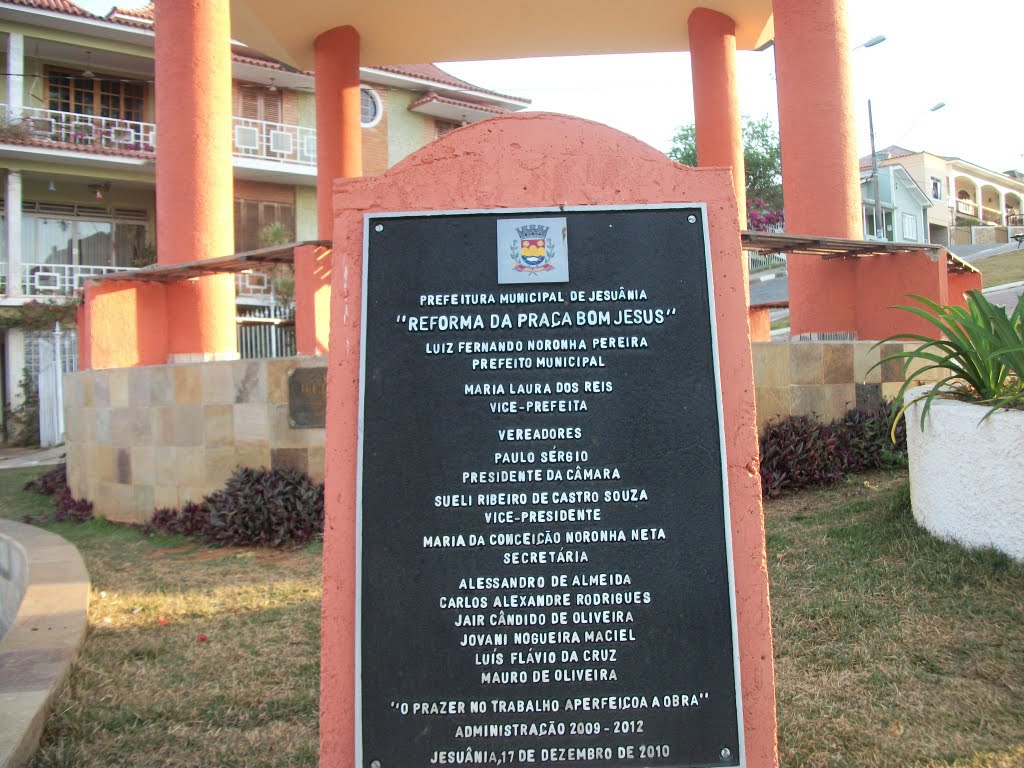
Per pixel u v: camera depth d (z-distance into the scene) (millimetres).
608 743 2746
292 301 22625
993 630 3914
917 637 3943
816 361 8000
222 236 9547
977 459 4719
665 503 2885
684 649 2799
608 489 2893
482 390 2943
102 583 5863
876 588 4551
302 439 7402
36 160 22000
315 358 7406
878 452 7691
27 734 3213
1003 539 4559
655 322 2994
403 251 3035
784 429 7555
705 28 12328
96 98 23875
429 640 2797
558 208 3059
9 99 21656
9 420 21422
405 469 2891
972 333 5180
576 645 2803
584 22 12914
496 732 2742
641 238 3053
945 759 2984
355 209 3090
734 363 3033
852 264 9688
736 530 2943
